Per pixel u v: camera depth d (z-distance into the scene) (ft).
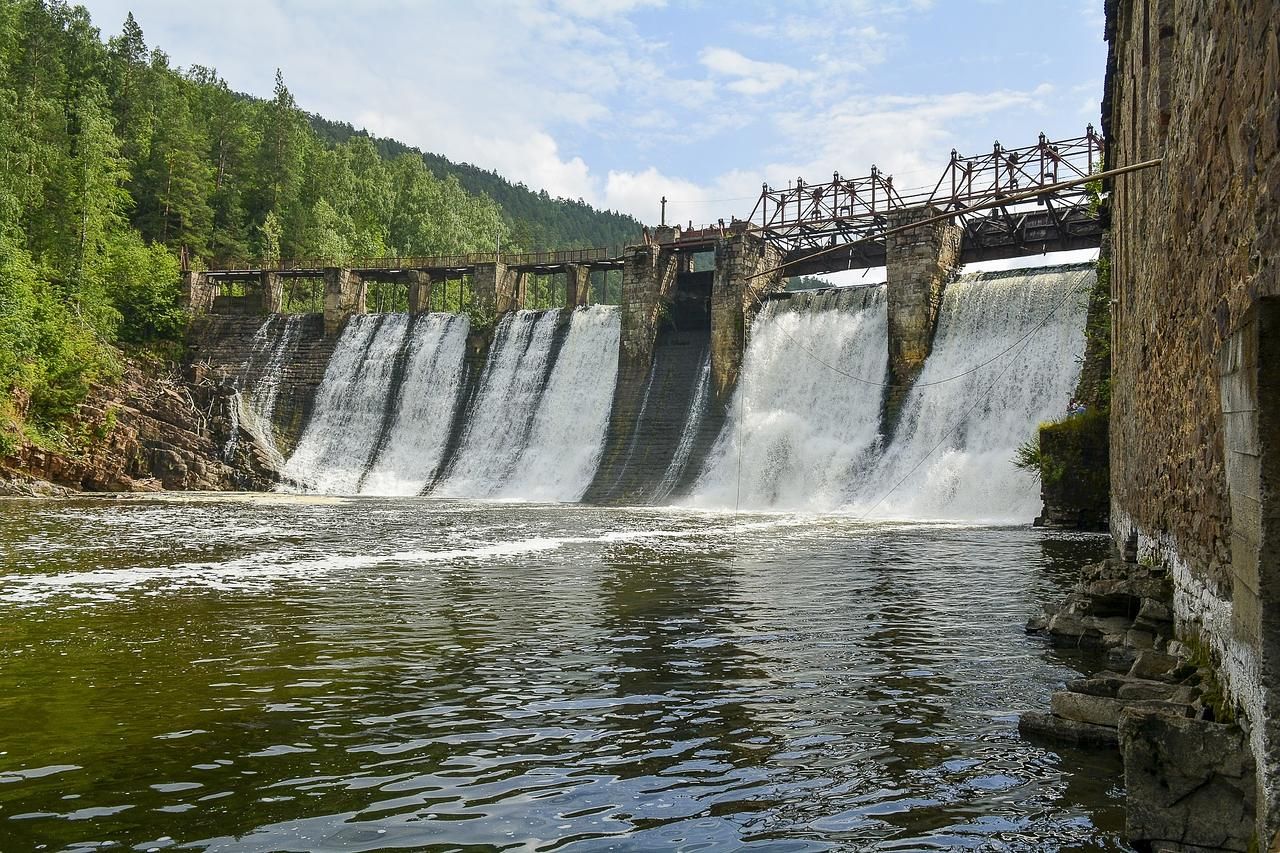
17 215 257.34
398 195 461.37
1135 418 60.29
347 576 77.87
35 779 28.48
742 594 68.64
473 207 557.33
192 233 327.26
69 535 112.98
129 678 41.83
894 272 191.83
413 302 272.72
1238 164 23.98
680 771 29.73
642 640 51.44
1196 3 30.63
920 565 87.92
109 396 233.14
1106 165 107.24
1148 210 49.37
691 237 236.22
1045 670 44.14
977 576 79.51
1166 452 42.39
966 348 184.96
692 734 33.76
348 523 137.69
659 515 163.63
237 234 347.97
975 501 165.78
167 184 326.44
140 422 232.53
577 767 30.07
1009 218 191.52
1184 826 22.58
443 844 23.81
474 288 262.26
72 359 229.66
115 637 51.44
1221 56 26.17
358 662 45.50
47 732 33.45
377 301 363.15
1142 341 54.19
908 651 48.60
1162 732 23.12
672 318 235.20
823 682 41.83
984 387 178.29
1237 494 21.72
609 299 593.42
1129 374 66.39
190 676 42.27
